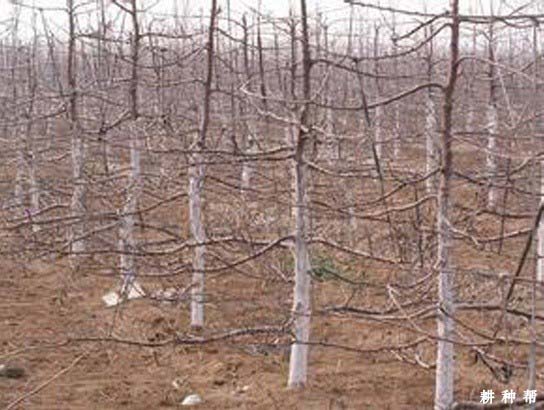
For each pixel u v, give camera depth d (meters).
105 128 8.35
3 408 6.12
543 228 7.77
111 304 8.57
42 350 7.31
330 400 6.16
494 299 7.57
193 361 7.08
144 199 10.92
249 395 6.32
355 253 6.25
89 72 12.62
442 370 5.38
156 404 6.21
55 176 11.90
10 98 11.34
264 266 8.66
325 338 7.54
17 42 15.69
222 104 10.37
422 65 10.38
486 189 7.09
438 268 5.26
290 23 8.51
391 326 7.71
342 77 11.63
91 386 6.54
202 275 7.47
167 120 8.10
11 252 8.06
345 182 9.09
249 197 8.91
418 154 12.73
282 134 10.91
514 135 6.14
